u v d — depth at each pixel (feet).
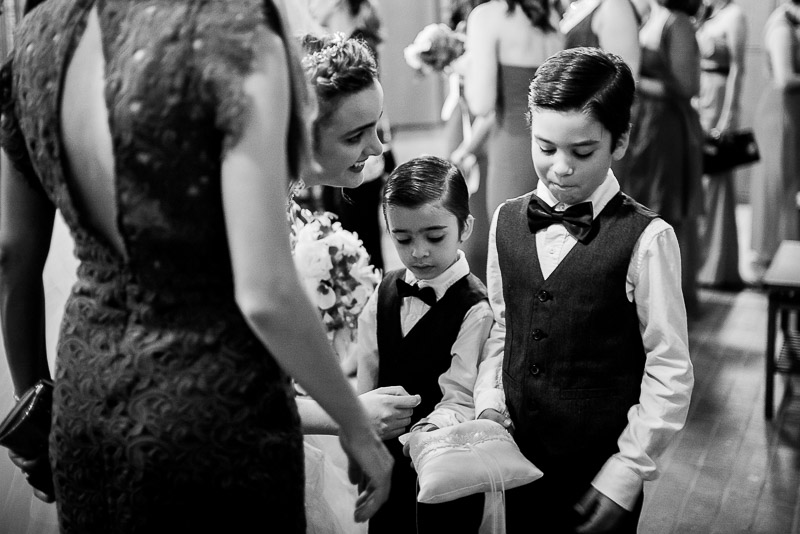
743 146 17.47
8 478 7.02
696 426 12.48
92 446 4.17
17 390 5.26
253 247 3.74
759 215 19.31
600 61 5.76
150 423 3.99
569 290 6.18
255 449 4.09
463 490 5.93
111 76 3.92
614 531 5.90
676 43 15.26
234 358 4.05
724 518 10.02
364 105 5.53
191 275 4.00
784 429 12.32
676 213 15.83
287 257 3.81
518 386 6.43
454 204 6.47
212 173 3.87
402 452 6.78
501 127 12.55
